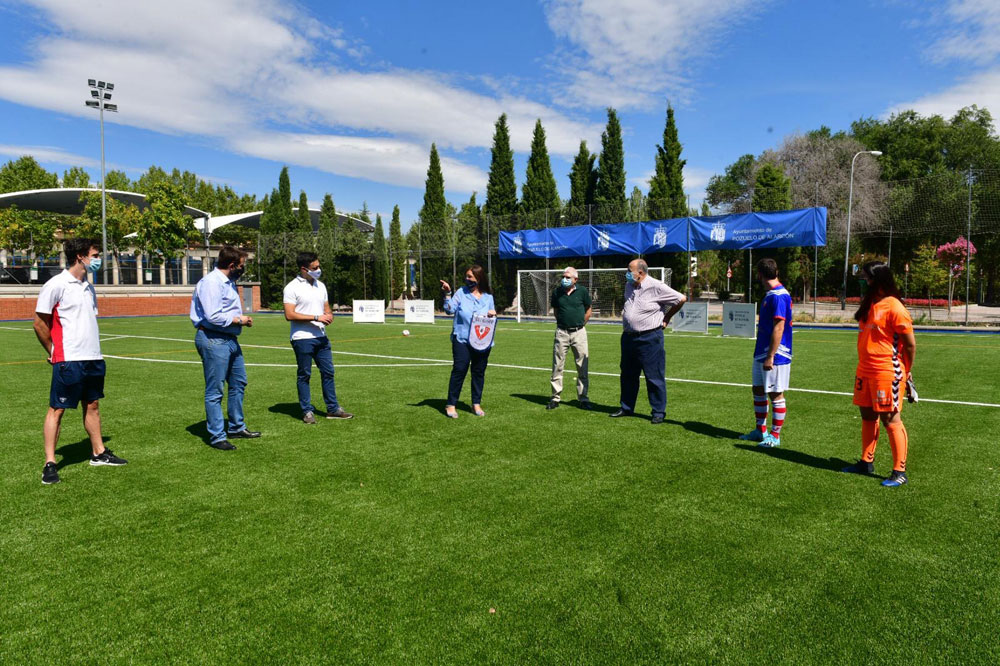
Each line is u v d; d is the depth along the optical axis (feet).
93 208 124.57
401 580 10.31
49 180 191.42
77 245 15.84
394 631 8.82
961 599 9.64
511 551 11.40
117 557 11.19
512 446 18.89
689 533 12.18
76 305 15.66
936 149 157.89
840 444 19.01
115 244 129.59
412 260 117.70
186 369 36.50
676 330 65.77
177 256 137.28
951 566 10.75
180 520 12.95
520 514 13.23
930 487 14.89
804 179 130.72
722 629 8.84
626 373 22.81
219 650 8.38
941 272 90.79
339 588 10.05
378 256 120.57
